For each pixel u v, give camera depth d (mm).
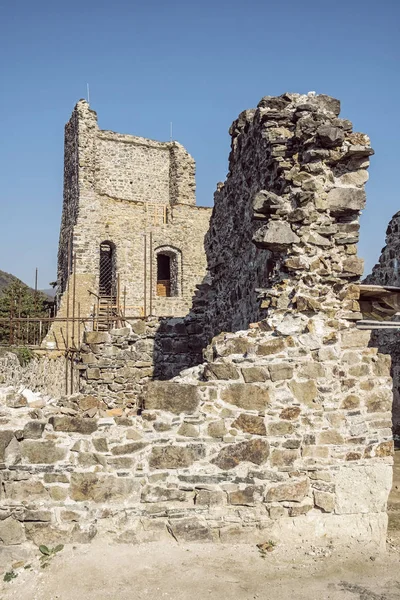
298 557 6492
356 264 7461
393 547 6883
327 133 7473
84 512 6445
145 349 13039
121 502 6520
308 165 7559
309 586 5887
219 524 6648
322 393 7016
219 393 6832
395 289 8680
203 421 6754
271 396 6918
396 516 7977
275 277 7691
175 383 6773
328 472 6918
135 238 34031
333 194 7570
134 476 6566
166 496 6598
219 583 5879
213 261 11781
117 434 6586
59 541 6387
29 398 6629
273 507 6770
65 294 29703
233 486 6723
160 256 37250
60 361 18703
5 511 6375
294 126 7941
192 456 6691
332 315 7273
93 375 12961
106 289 34625
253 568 6223
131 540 6469
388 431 7133
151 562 6238
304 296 7258
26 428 6488
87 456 6523
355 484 6953
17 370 14602
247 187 9586
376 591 5820
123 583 5848
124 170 37719
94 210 33156
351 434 7020
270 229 7449
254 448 6809
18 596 5695
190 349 12914
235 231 10297
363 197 7582
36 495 6426
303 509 6840
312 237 7445
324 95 8141
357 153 7613
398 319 13500
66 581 5859
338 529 6871
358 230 7566
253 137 9164
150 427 6664
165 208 34875
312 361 7055
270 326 7125
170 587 5789
